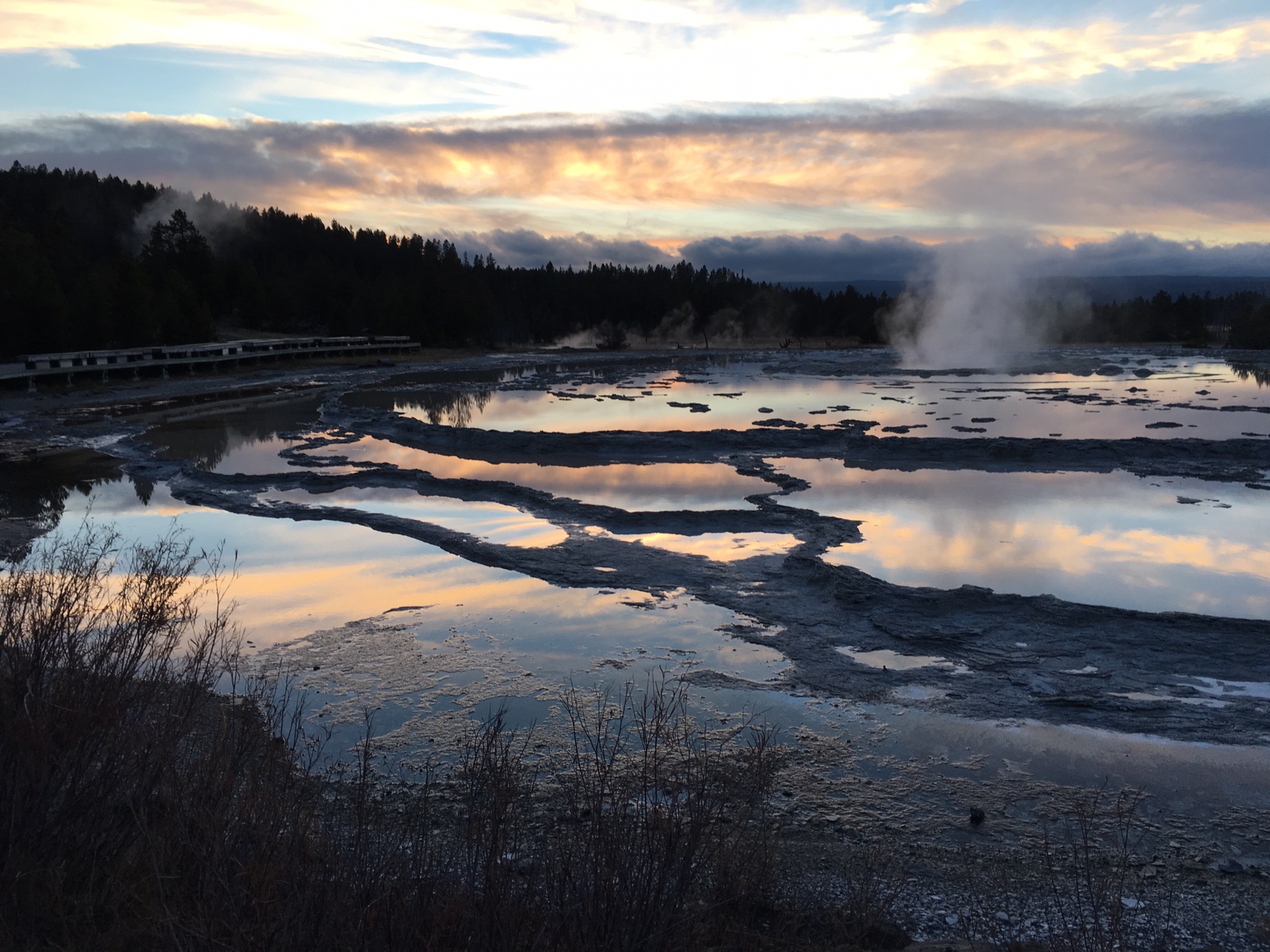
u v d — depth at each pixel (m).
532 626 12.34
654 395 45.50
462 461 26.30
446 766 8.46
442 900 4.79
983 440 25.94
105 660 6.05
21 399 39.41
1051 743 9.11
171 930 4.36
